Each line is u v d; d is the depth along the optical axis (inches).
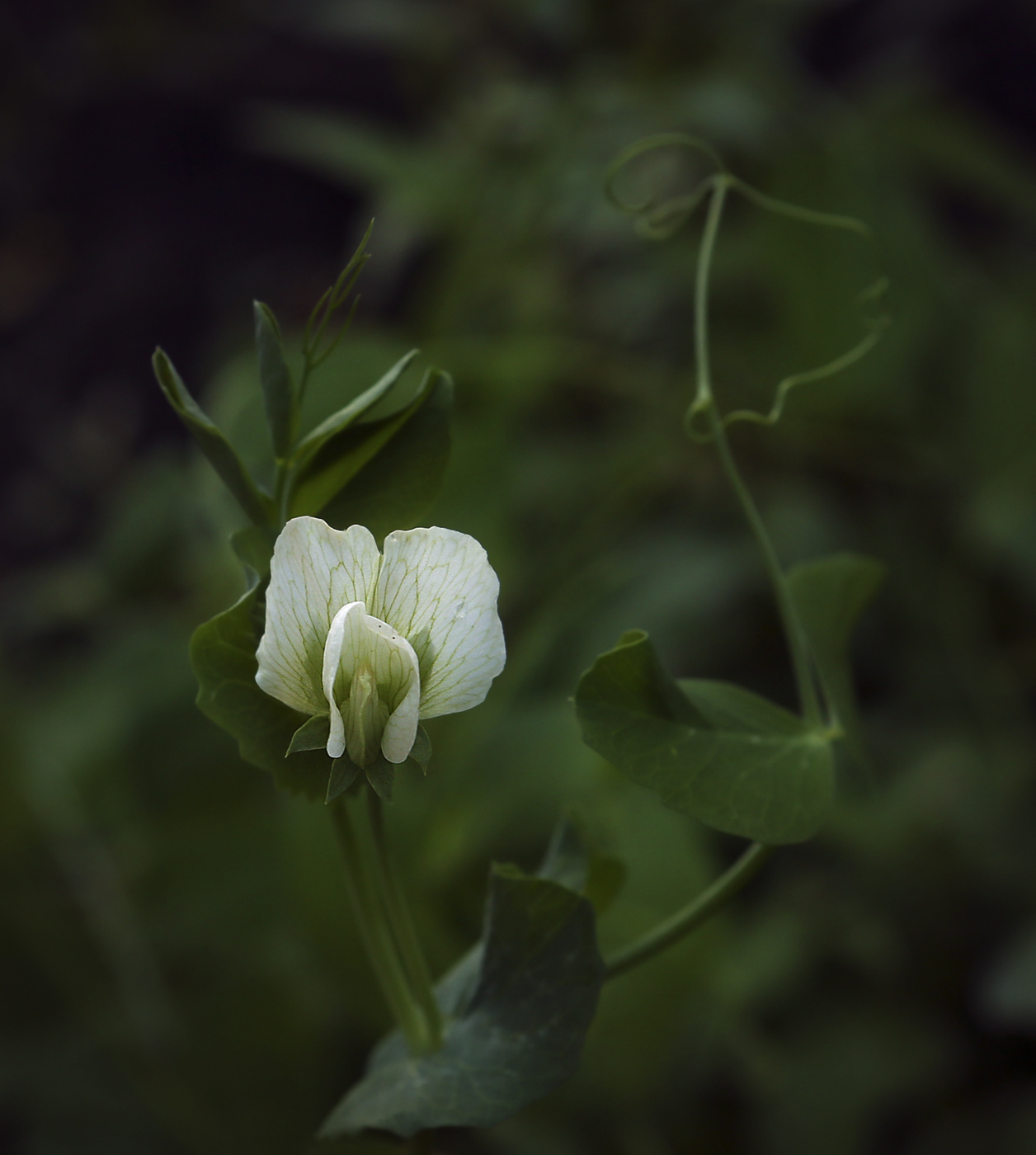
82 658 34.9
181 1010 23.9
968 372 30.9
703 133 32.2
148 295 64.5
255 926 24.9
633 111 32.5
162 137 65.6
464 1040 12.0
